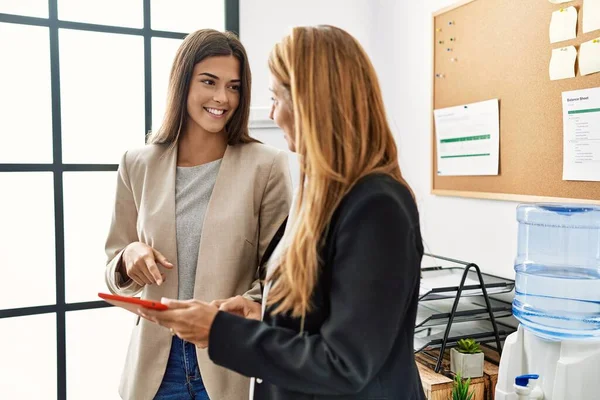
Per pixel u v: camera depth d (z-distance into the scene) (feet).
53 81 6.63
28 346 6.72
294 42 2.68
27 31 6.50
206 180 4.52
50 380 6.85
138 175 4.63
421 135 7.23
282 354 2.49
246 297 4.05
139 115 7.27
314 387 2.46
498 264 5.96
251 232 4.41
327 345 2.43
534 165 5.44
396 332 2.43
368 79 2.71
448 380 4.87
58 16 6.64
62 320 6.85
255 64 7.48
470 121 6.27
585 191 4.90
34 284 6.75
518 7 5.57
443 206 6.84
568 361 3.92
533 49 5.40
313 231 2.57
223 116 4.47
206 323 2.65
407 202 2.58
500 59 5.82
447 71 6.62
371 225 2.42
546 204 4.72
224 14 7.43
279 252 2.95
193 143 4.61
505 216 5.85
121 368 7.26
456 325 5.74
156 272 4.03
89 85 6.93
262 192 4.49
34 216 6.70
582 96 4.89
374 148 2.69
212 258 4.27
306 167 2.69
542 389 4.12
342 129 2.60
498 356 5.46
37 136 6.66
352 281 2.40
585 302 4.12
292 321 2.73
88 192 6.99
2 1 6.34
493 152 5.96
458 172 6.50
